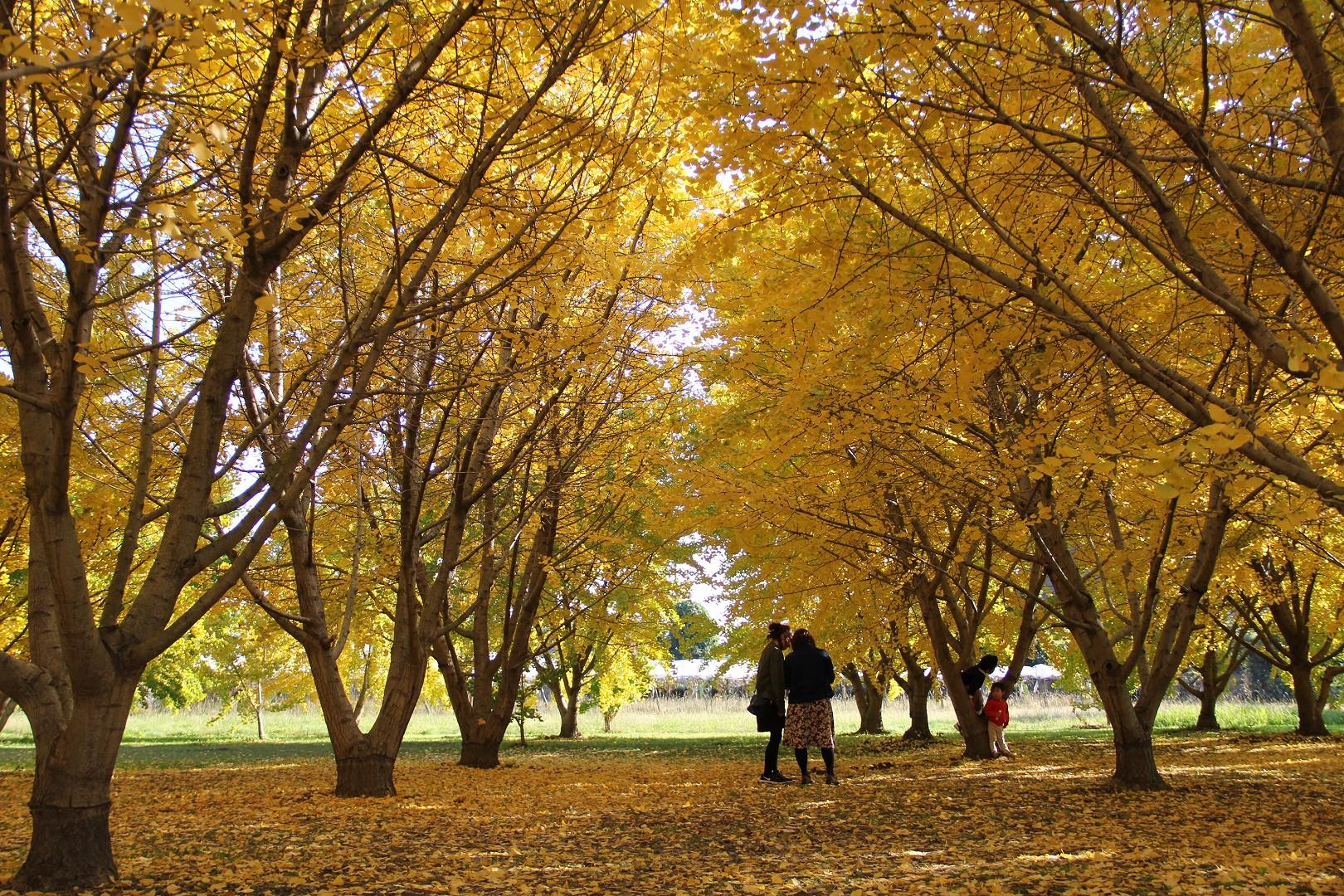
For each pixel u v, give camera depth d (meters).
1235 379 5.42
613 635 17.78
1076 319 4.05
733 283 7.07
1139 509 8.02
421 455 9.64
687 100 4.80
